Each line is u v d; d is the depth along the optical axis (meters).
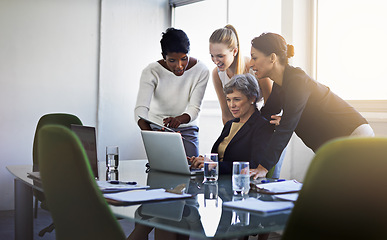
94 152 2.27
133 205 1.52
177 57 3.60
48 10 4.99
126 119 5.52
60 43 5.07
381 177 0.88
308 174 0.92
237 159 2.84
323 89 2.91
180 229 1.20
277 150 2.67
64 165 1.28
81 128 2.36
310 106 2.91
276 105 3.24
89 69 5.27
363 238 0.93
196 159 2.64
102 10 5.30
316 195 0.91
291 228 0.95
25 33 4.86
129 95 5.54
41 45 4.96
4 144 4.76
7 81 4.76
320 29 4.04
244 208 1.46
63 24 5.09
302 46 4.05
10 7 4.77
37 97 4.94
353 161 0.87
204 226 1.24
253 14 4.64
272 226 1.24
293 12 3.98
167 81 3.94
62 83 5.09
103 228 1.29
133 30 5.55
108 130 5.38
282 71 2.97
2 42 4.73
